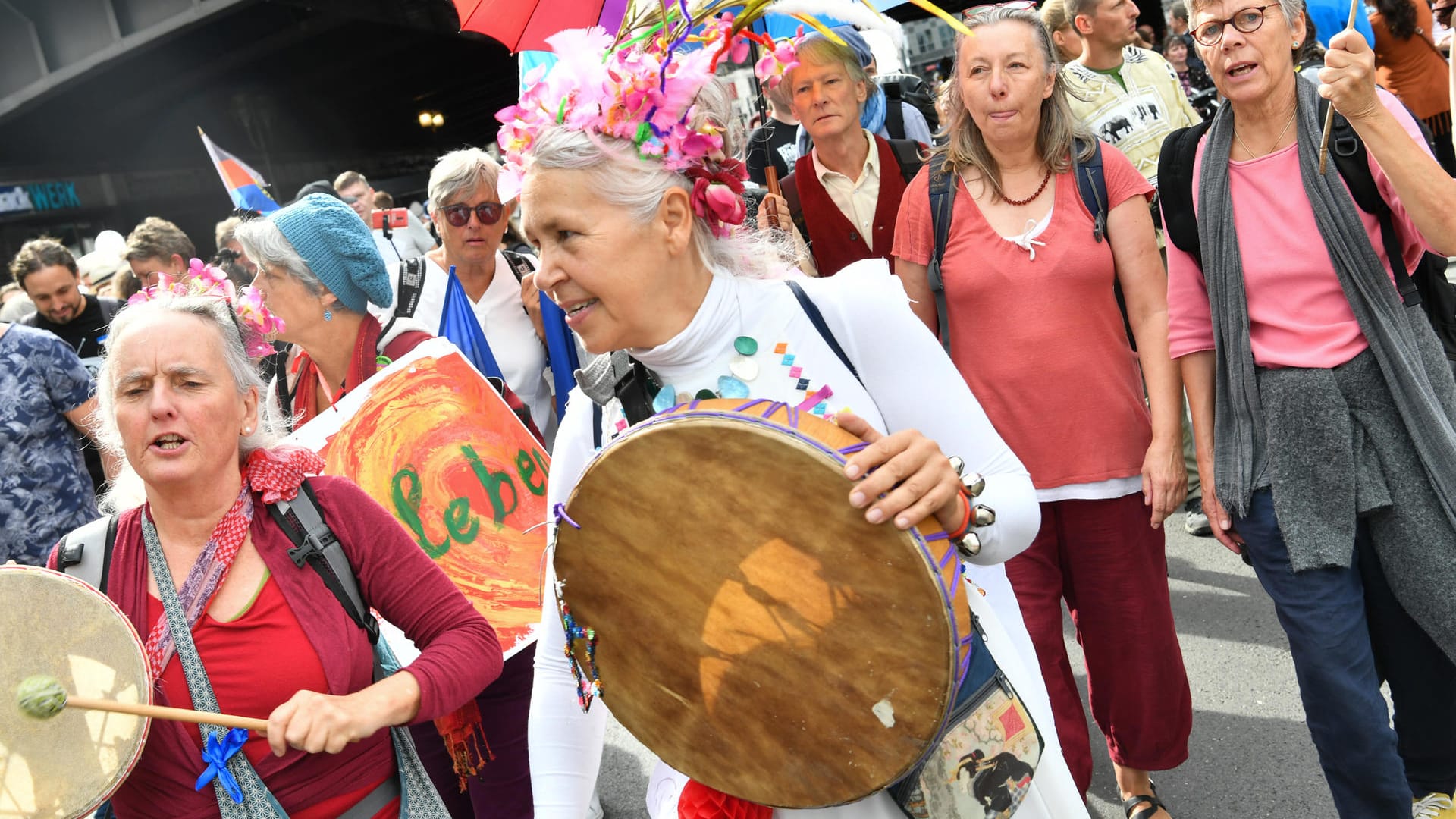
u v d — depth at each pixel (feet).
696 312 5.78
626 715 6.10
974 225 9.98
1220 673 13.34
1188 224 9.19
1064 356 9.75
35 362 13.89
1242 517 8.94
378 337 10.41
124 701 5.68
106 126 121.90
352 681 6.23
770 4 5.89
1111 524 9.85
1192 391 9.49
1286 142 8.66
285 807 6.11
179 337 6.07
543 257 5.61
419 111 159.53
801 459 5.20
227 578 6.14
